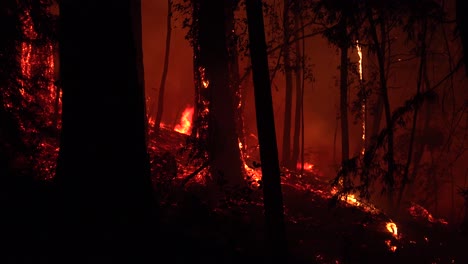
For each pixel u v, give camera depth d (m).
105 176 8.05
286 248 9.01
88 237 7.87
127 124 8.23
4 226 8.09
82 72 8.05
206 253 9.22
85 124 8.08
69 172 8.11
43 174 12.52
